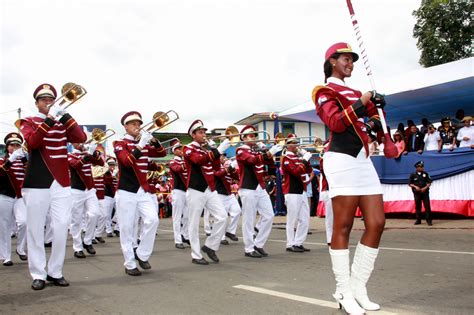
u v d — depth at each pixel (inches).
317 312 169.0
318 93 169.8
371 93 159.5
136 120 275.1
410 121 583.2
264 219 332.8
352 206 164.7
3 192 316.8
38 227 229.3
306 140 930.7
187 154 302.2
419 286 205.8
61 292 220.2
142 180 273.1
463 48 849.5
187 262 308.7
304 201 348.8
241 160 335.9
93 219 373.7
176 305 188.4
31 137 221.9
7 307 193.9
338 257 164.9
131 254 265.4
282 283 225.3
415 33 890.7
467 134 513.3
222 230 306.7
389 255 296.5
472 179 490.3
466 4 836.0
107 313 180.5
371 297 186.9
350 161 164.9
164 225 692.7
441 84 508.4
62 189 233.9
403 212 543.5
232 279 241.0
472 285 206.1
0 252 319.0
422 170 487.2
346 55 175.0
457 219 506.0
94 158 381.4
